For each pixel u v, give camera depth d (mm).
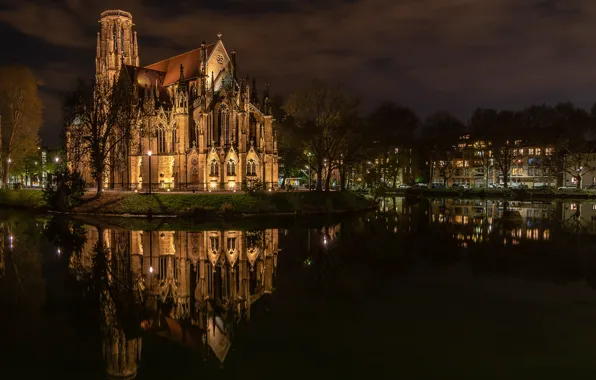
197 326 18250
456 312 19844
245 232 46438
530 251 35469
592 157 146125
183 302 21469
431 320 18766
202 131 83688
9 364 14609
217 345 16031
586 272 27750
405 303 21281
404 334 17172
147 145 88500
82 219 59500
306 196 75125
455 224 55094
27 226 50562
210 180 83250
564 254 34094
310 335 17094
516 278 26375
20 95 97000
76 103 75312
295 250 35625
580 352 15445
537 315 19375
